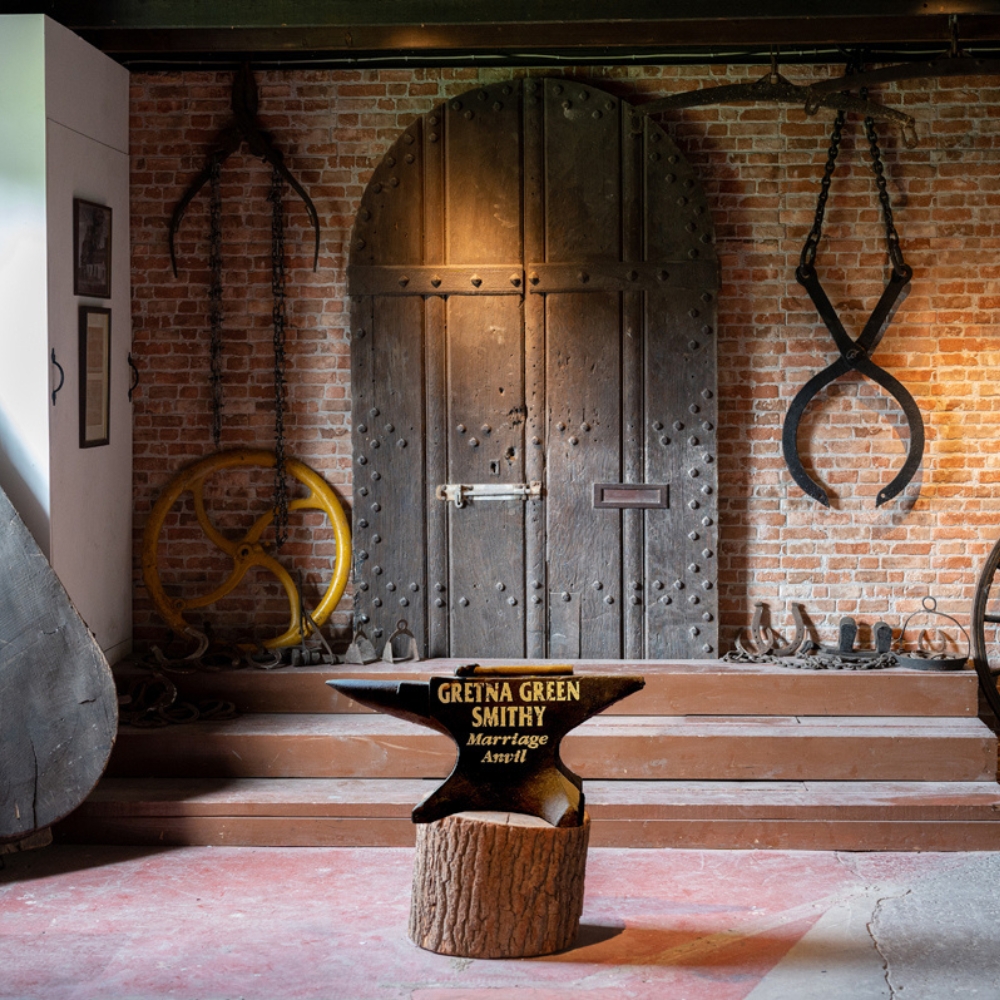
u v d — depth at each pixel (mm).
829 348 6129
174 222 6148
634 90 6094
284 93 6145
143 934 4391
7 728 4996
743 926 4461
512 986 3994
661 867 5020
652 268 6035
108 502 5973
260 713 5848
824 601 6203
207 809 5242
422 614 6184
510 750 4168
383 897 4715
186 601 6168
